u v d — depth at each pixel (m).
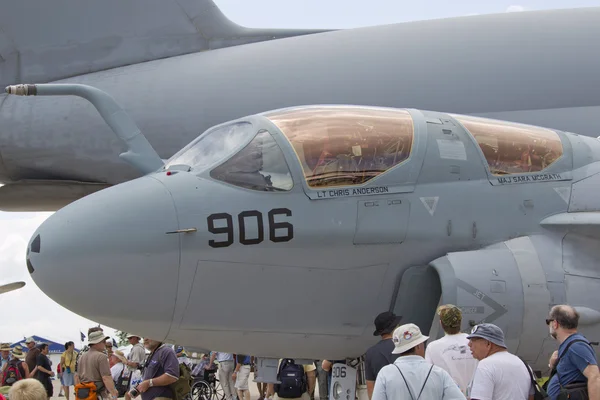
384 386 3.87
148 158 7.20
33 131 11.94
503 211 6.19
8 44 12.60
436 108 10.84
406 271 5.97
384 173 6.01
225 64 12.00
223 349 6.06
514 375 4.34
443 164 6.17
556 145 6.66
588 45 10.93
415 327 4.03
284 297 5.78
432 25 11.77
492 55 11.02
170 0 12.75
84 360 7.96
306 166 5.88
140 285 5.49
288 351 6.16
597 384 4.26
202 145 6.30
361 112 6.44
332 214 5.79
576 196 6.38
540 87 10.69
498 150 6.43
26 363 12.58
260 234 5.64
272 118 6.24
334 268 5.81
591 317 5.79
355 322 6.00
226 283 5.64
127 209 5.58
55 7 12.64
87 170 12.01
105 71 12.68
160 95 11.84
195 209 5.62
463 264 5.77
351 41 11.80
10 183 12.57
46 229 5.62
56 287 5.47
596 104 10.59
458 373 4.87
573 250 6.06
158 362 6.66
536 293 5.76
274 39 12.91
